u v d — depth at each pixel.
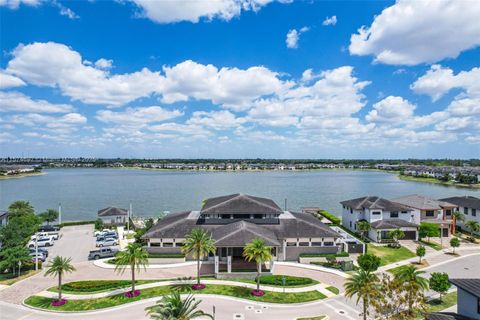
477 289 31.83
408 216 80.00
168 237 62.69
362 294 34.56
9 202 148.12
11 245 61.84
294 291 46.75
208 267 56.91
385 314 35.62
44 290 47.41
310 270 56.25
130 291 45.88
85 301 43.41
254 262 58.12
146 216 115.88
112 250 64.25
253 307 41.69
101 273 54.56
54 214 95.31
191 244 48.28
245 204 68.75
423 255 59.31
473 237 78.44
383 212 79.19
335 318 38.97
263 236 55.81
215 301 43.38
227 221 67.62
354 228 82.94
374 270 53.44
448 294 45.94
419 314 38.69
